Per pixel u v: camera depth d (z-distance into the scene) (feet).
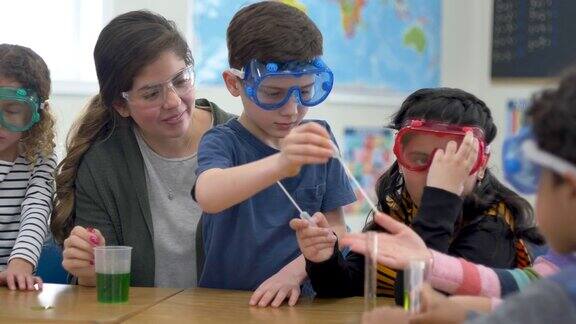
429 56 11.99
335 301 4.85
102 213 6.04
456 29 12.16
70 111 9.30
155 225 6.19
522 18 11.47
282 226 5.49
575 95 2.82
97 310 4.46
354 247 4.04
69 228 6.14
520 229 5.17
